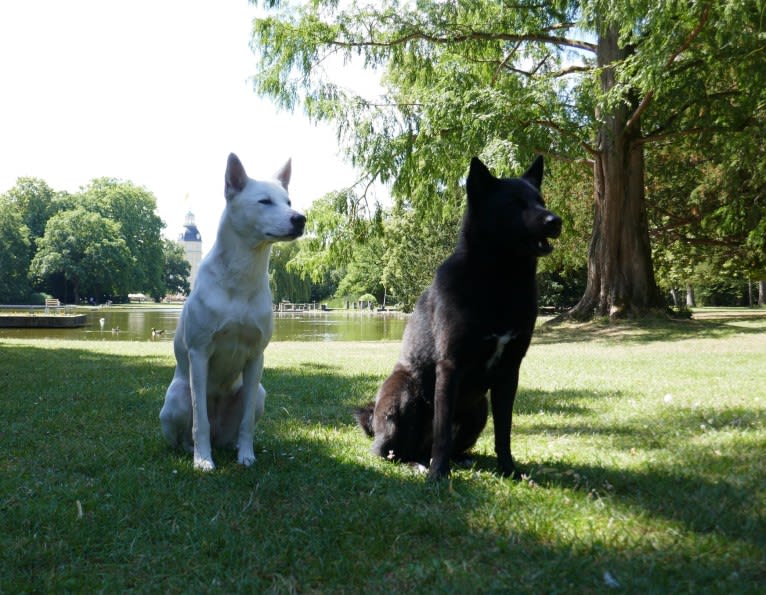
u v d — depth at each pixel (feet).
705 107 58.95
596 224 64.49
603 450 15.34
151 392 24.58
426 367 13.74
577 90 55.83
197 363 13.99
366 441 16.63
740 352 40.83
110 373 31.24
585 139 58.85
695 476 12.51
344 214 65.67
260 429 18.34
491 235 12.57
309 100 61.72
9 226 265.95
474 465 13.97
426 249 147.33
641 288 62.69
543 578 8.07
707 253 94.53
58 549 9.22
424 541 9.53
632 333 55.06
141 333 98.84
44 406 21.43
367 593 7.84
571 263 104.06
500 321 12.60
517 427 18.61
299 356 44.16
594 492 11.67
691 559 8.54
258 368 14.74
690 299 174.60
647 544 9.07
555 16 64.39
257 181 14.05
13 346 51.11
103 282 274.77
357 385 27.20
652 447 15.48
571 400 23.03
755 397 22.09
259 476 13.07
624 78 50.80
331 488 12.23
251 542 9.47
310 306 256.32
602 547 9.01
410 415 14.07
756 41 46.32
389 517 10.44
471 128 54.39
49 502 11.30
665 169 82.48
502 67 68.69
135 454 14.96
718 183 70.49
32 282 282.36
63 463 14.24
